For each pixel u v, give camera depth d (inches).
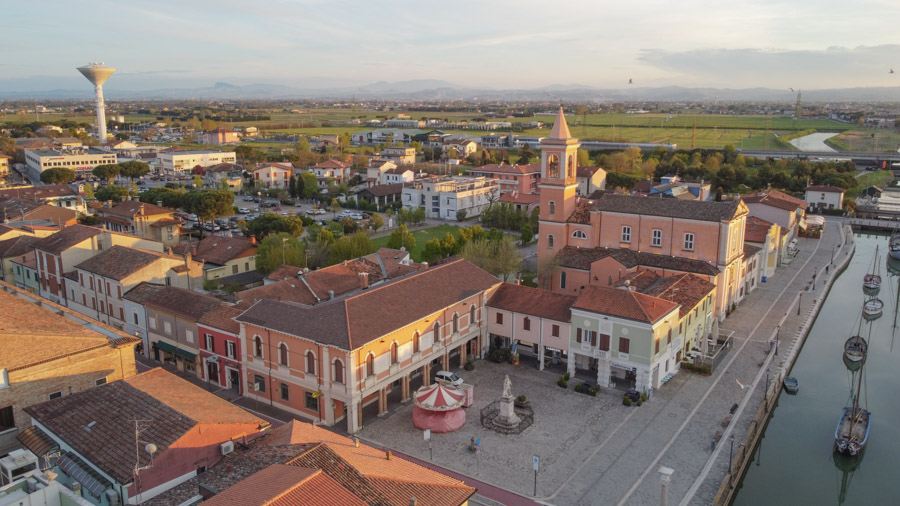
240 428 2017.7
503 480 2262.6
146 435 1889.8
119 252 3841.0
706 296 3459.6
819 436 2844.5
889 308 4621.1
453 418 2620.6
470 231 5098.4
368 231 6688.0
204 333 3097.9
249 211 7785.4
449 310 3090.6
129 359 2559.1
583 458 2409.0
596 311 2962.6
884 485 2503.7
